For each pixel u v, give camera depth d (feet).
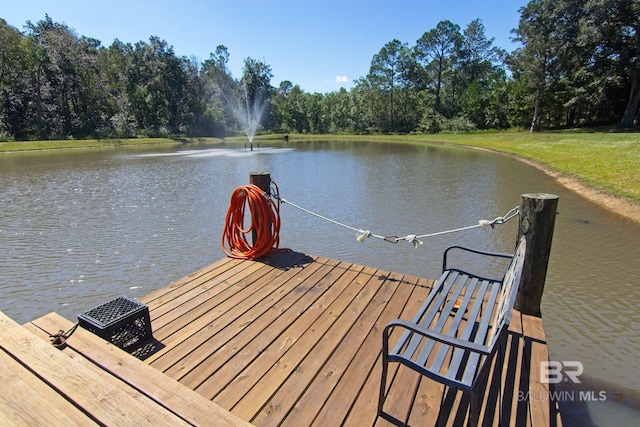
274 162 56.59
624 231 19.71
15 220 23.99
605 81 77.15
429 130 130.21
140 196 31.32
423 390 5.89
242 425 3.63
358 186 34.76
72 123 111.86
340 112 158.20
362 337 7.40
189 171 47.06
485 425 5.20
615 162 35.70
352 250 18.08
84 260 17.15
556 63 84.48
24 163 58.54
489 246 18.38
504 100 114.42
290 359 6.70
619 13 71.56
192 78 142.31
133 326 6.92
